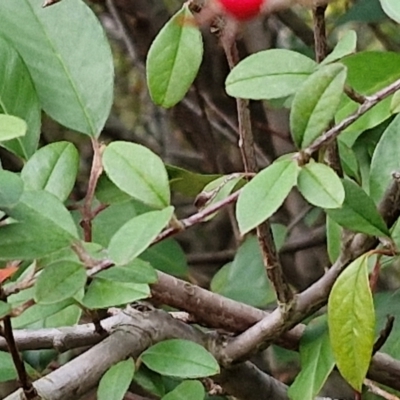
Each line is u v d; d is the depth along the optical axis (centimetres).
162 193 46
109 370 50
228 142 102
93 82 53
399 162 53
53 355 61
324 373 52
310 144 45
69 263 46
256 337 53
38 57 53
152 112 121
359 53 51
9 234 46
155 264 67
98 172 51
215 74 95
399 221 51
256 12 46
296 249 95
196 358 51
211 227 114
